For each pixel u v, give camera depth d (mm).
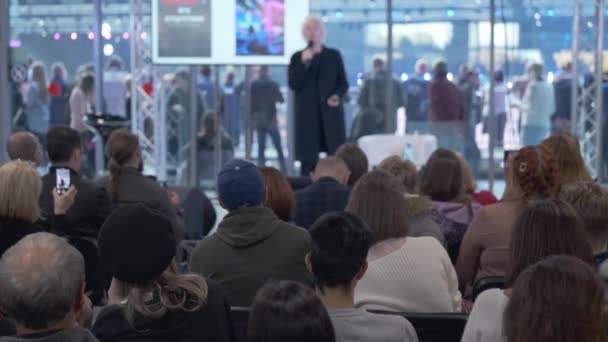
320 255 2855
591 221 3906
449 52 13242
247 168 3959
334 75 9648
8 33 13508
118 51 13492
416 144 10469
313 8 13422
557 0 13031
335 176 5930
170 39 11312
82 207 5480
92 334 2590
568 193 4016
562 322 2154
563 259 2266
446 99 13234
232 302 3742
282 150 13391
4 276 2373
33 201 4523
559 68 13102
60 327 2434
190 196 7539
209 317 2828
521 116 13188
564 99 13094
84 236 5520
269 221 3840
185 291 2816
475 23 13188
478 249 4508
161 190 5883
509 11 13141
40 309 2361
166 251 2768
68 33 13508
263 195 4012
